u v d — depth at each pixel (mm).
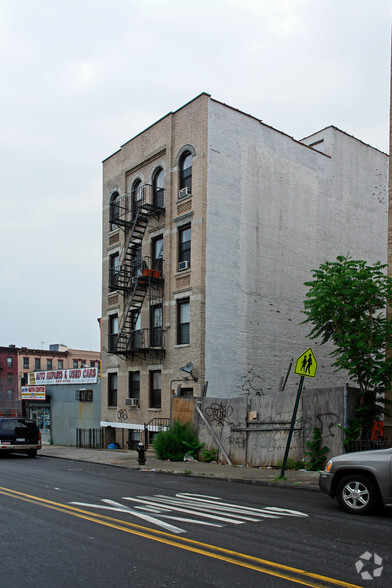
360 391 14461
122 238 27562
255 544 6656
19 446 22984
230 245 23031
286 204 25516
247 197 23938
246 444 16656
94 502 9883
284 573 5512
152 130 25797
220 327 22266
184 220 23156
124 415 26250
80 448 27828
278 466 15477
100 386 29031
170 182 24188
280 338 24359
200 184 22453
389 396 15023
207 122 22750
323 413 14516
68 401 32000
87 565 5855
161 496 10664
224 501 9969
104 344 28531
